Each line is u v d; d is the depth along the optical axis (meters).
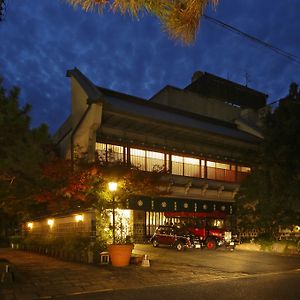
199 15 4.84
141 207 25.05
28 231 35.22
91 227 20.03
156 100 36.84
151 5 4.83
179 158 28.64
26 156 16.55
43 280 12.77
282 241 24.98
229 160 31.31
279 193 25.73
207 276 14.01
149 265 16.38
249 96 45.53
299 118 25.20
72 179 18.53
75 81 27.67
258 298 9.88
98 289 11.37
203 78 42.31
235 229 30.53
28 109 12.80
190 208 28.14
